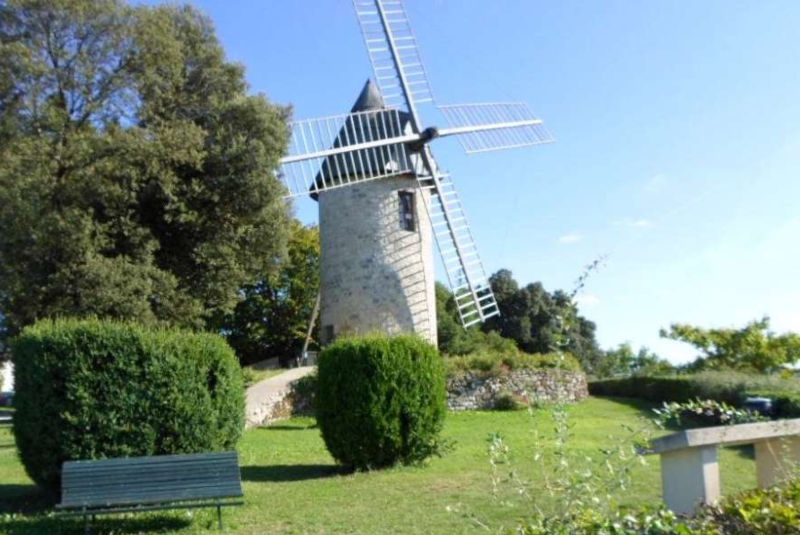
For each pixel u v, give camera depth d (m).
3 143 20.58
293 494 10.97
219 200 22.09
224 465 9.31
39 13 20.75
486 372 25.38
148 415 10.29
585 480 4.80
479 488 10.91
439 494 10.59
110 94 21.61
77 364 10.08
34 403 10.06
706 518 4.91
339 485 11.70
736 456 13.25
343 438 13.18
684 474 5.92
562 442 4.99
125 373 10.27
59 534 8.92
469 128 27.03
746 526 4.52
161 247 22.33
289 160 23.83
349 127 25.14
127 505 8.95
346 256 25.38
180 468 9.17
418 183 26.23
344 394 13.25
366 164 25.16
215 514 9.62
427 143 26.03
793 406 17.14
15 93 20.91
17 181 19.14
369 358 13.31
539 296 50.59
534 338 49.84
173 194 21.09
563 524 4.57
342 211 25.64
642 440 5.15
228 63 23.56
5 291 19.98
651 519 4.45
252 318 39.88
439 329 40.62
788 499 4.89
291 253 39.19
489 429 19.09
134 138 19.98
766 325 21.88
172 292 21.03
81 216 19.61
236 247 22.97
